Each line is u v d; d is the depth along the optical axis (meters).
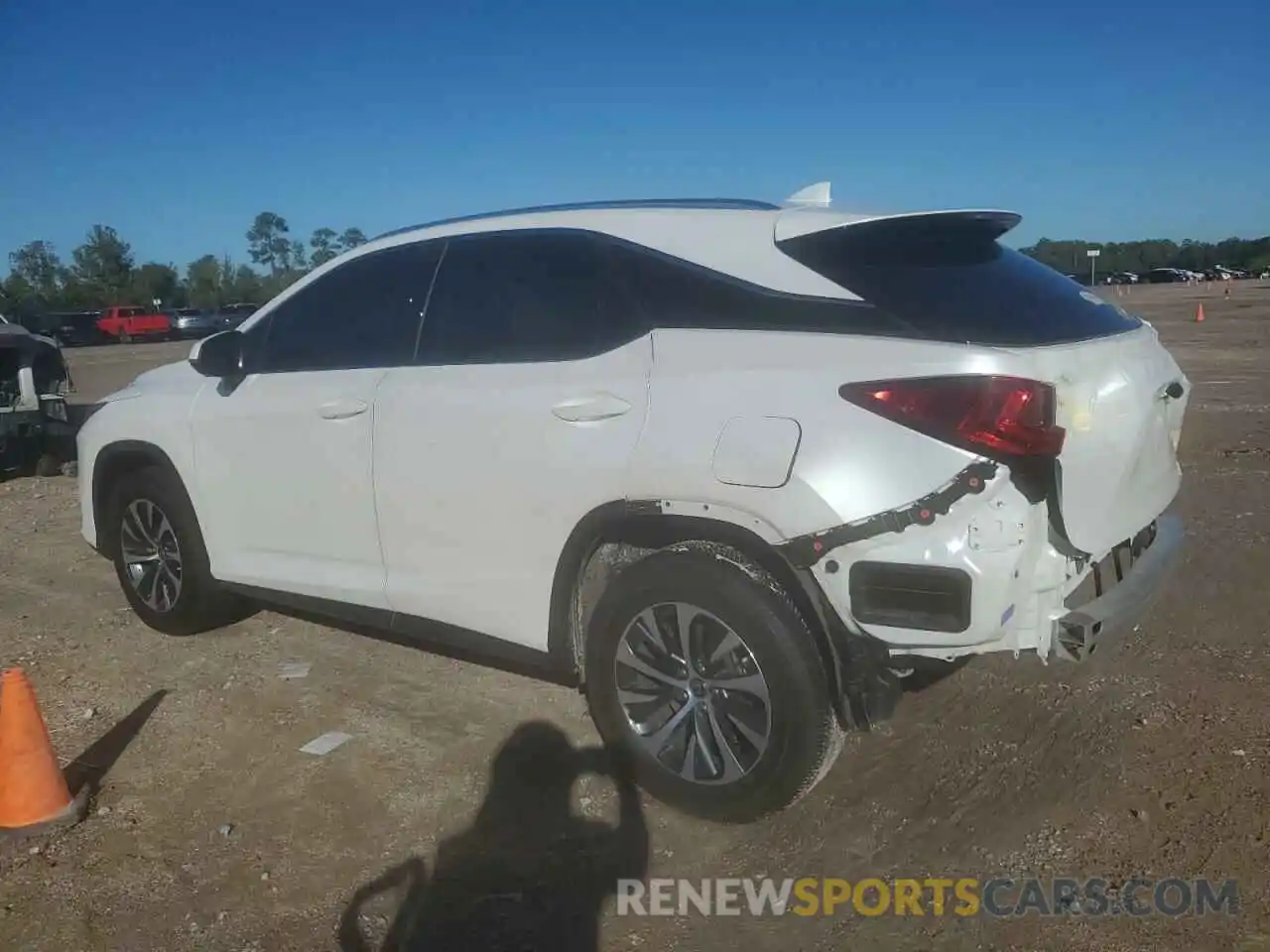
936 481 3.11
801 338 3.39
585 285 3.89
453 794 3.87
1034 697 4.46
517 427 3.86
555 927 3.14
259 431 4.74
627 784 3.90
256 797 3.89
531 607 3.94
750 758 3.52
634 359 3.66
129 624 5.80
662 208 3.94
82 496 5.71
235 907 3.27
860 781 3.86
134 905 3.29
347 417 4.40
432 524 4.16
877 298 3.38
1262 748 3.98
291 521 4.70
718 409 3.42
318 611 4.72
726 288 3.59
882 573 3.19
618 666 3.73
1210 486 8.11
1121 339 3.58
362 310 4.54
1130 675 4.64
